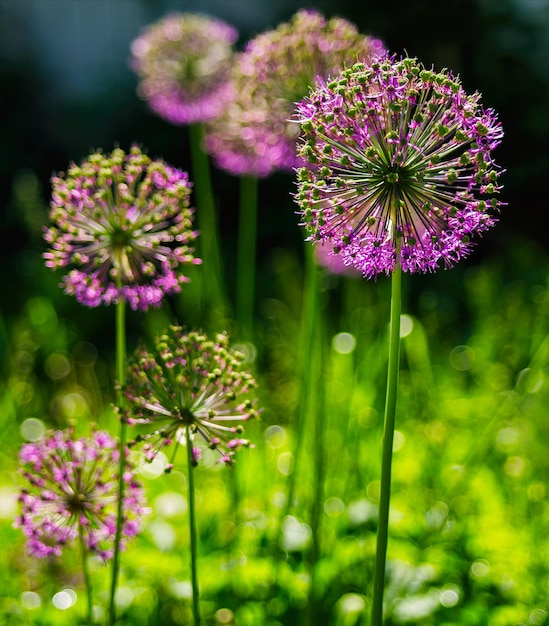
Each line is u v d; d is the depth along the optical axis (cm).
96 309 312
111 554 146
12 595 171
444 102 133
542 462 192
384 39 363
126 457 146
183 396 140
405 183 134
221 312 198
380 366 197
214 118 186
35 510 145
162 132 406
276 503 176
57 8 450
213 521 178
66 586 171
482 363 235
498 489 187
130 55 442
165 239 145
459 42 361
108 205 144
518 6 367
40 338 255
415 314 311
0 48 435
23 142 427
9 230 379
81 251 145
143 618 167
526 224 370
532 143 362
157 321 242
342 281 274
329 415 186
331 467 184
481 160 133
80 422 216
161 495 180
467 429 208
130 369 141
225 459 140
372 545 169
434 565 169
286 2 397
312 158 134
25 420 218
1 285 342
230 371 141
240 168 181
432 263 134
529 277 310
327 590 169
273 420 208
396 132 133
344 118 134
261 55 162
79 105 434
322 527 173
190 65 206
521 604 164
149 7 438
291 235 367
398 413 206
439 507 178
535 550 172
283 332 256
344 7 369
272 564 167
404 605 163
